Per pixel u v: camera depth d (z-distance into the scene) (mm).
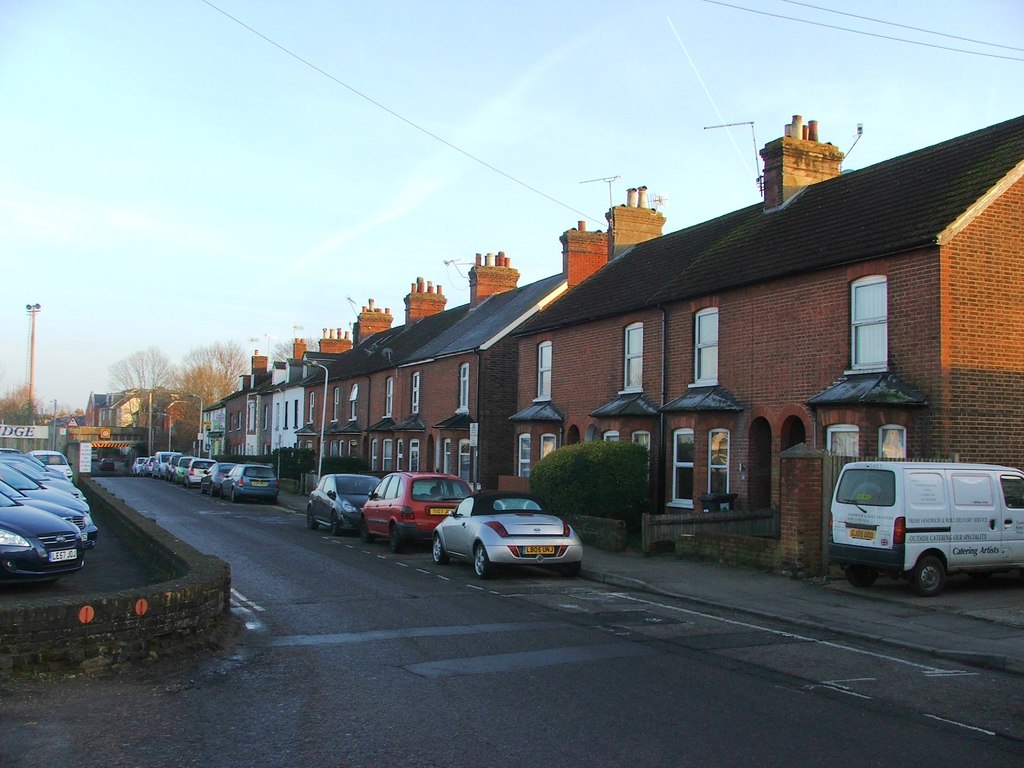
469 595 12859
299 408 56875
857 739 6191
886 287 15766
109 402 144750
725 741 6090
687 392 20750
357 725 6375
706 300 20234
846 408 15508
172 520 24812
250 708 6785
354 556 17625
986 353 14969
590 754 5789
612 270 27859
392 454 40375
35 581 11445
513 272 41250
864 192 18953
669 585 13656
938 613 11258
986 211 15156
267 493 34969
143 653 7992
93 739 5980
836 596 12547
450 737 6113
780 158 21719
